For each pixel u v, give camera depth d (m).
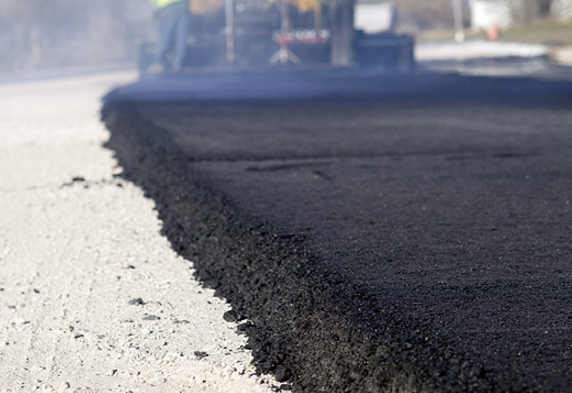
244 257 9.56
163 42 45.75
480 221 10.90
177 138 20.36
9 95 44.16
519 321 6.98
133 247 10.97
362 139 19.38
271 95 33.50
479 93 31.88
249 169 15.72
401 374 5.83
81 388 6.64
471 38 112.38
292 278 8.38
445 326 6.89
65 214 13.16
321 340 6.92
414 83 38.97
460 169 15.02
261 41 46.00
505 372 5.85
